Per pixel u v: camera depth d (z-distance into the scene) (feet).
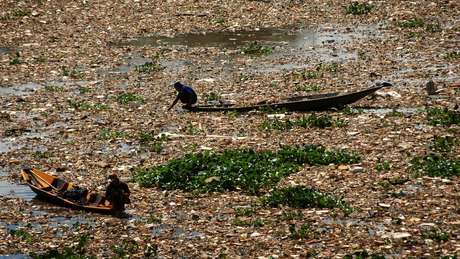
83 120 286.66
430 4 465.06
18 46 405.18
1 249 178.19
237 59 374.63
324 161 227.61
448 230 177.88
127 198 198.70
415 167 219.00
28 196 215.51
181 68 361.10
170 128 273.75
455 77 325.83
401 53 371.15
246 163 224.33
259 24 444.55
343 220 187.62
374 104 293.43
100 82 341.21
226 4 483.10
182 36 422.82
